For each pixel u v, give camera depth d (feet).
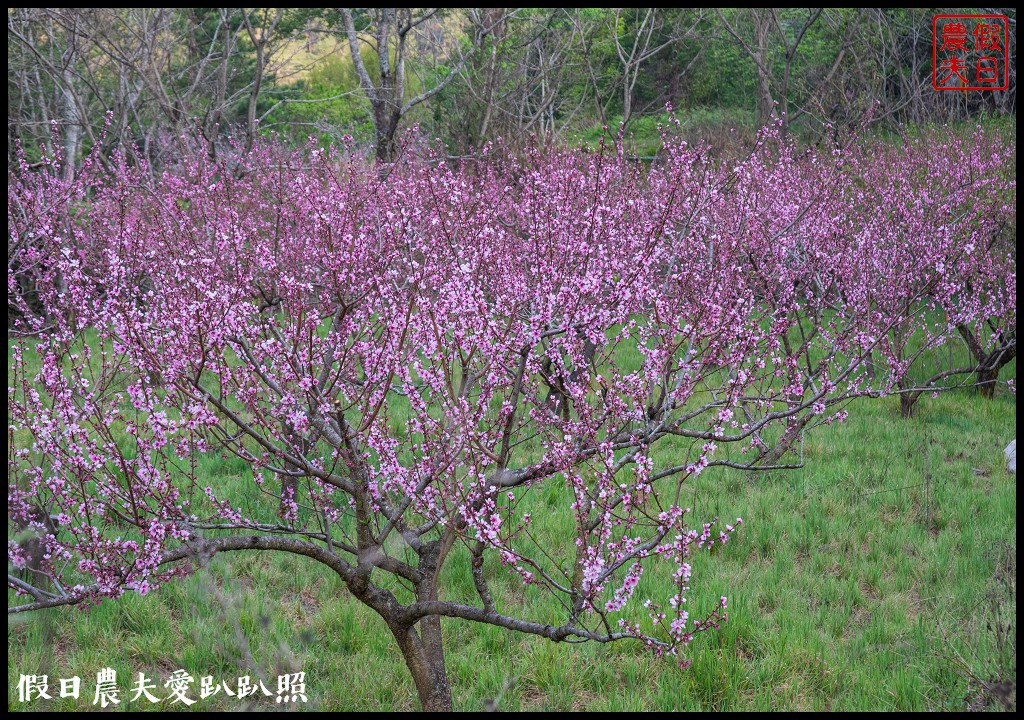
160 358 13.88
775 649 19.08
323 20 67.26
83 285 15.80
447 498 14.64
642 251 16.62
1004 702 16.06
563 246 18.93
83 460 13.16
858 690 17.65
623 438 15.83
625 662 18.93
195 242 18.58
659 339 16.93
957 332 39.42
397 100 50.01
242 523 14.58
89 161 34.55
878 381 37.68
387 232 16.85
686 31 88.63
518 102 67.26
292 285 14.61
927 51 82.43
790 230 34.68
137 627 19.84
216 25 65.82
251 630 19.53
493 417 18.39
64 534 18.86
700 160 27.71
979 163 43.27
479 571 14.15
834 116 72.02
